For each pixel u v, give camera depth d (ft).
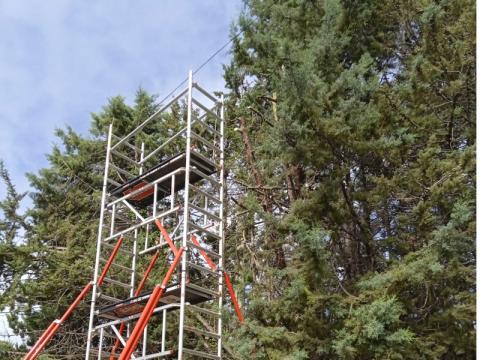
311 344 25.43
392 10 33.94
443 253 22.57
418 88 27.07
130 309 26.30
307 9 33.19
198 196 42.27
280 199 39.63
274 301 27.63
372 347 22.82
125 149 54.95
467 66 27.66
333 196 27.20
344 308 25.05
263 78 38.24
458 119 29.68
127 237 42.19
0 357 46.14
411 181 26.40
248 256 38.52
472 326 23.56
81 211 54.44
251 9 36.68
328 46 29.68
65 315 26.81
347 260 31.19
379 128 26.96
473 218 23.71
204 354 24.34
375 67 33.78
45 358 42.63
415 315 25.80
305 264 25.45
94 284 27.78
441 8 27.99
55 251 49.03
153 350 41.39
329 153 27.07
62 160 55.62
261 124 40.96
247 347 25.57
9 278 51.72
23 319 48.26
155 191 27.96
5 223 52.95
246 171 41.91
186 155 26.58
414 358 23.36
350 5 33.06
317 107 25.75
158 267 42.93
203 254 27.07
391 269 25.07
